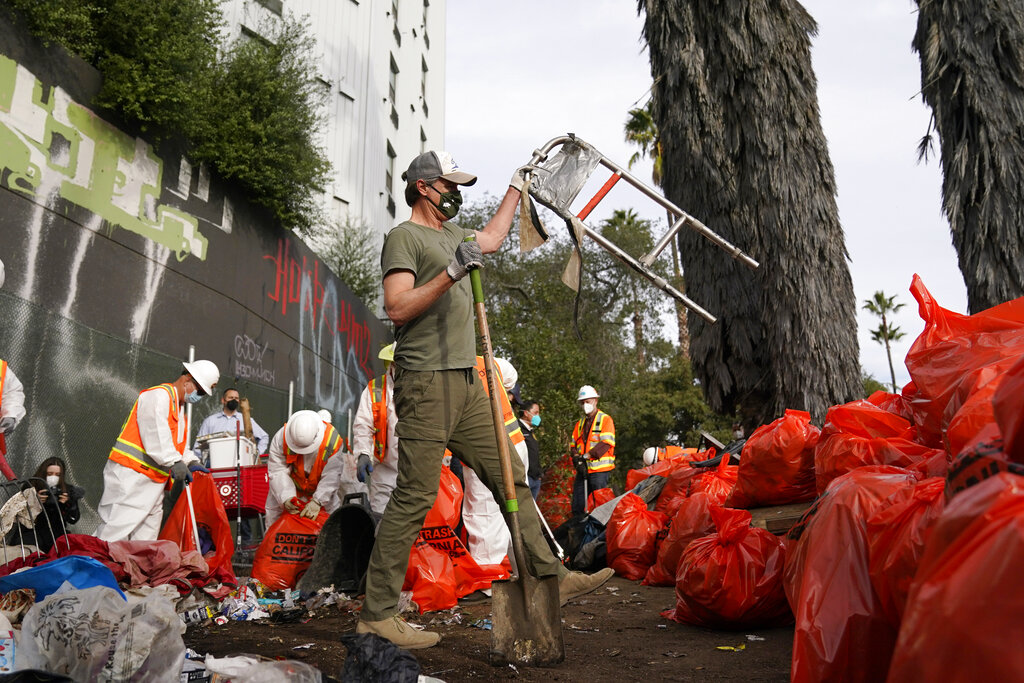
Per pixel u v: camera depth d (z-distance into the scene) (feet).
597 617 14.06
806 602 6.84
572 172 12.17
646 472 26.05
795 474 15.40
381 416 17.76
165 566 14.65
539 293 71.51
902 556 6.22
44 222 23.21
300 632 13.34
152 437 17.04
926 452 9.87
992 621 3.72
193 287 31.40
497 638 10.05
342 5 61.00
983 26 21.61
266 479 21.84
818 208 28.02
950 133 22.06
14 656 8.21
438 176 11.03
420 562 15.02
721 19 29.35
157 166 29.25
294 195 38.17
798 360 27.14
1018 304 9.32
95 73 26.03
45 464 16.67
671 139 30.25
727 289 28.73
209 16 31.55
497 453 11.05
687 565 12.25
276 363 39.63
